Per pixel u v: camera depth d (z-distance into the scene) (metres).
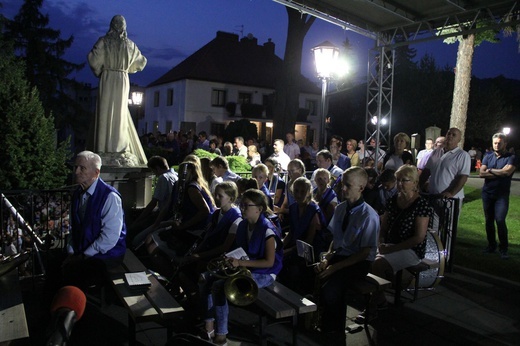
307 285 4.44
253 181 5.25
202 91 32.38
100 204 3.84
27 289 4.70
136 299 3.34
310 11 8.86
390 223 4.59
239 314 4.24
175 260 4.61
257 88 34.00
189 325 3.91
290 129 19.72
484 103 38.53
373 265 4.37
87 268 3.82
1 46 14.80
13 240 6.12
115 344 3.60
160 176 5.71
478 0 8.12
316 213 4.72
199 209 4.73
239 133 23.58
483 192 6.60
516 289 5.15
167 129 34.88
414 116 37.72
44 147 8.04
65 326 1.20
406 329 4.05
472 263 6.06
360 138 41.34
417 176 4.40
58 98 26.61
